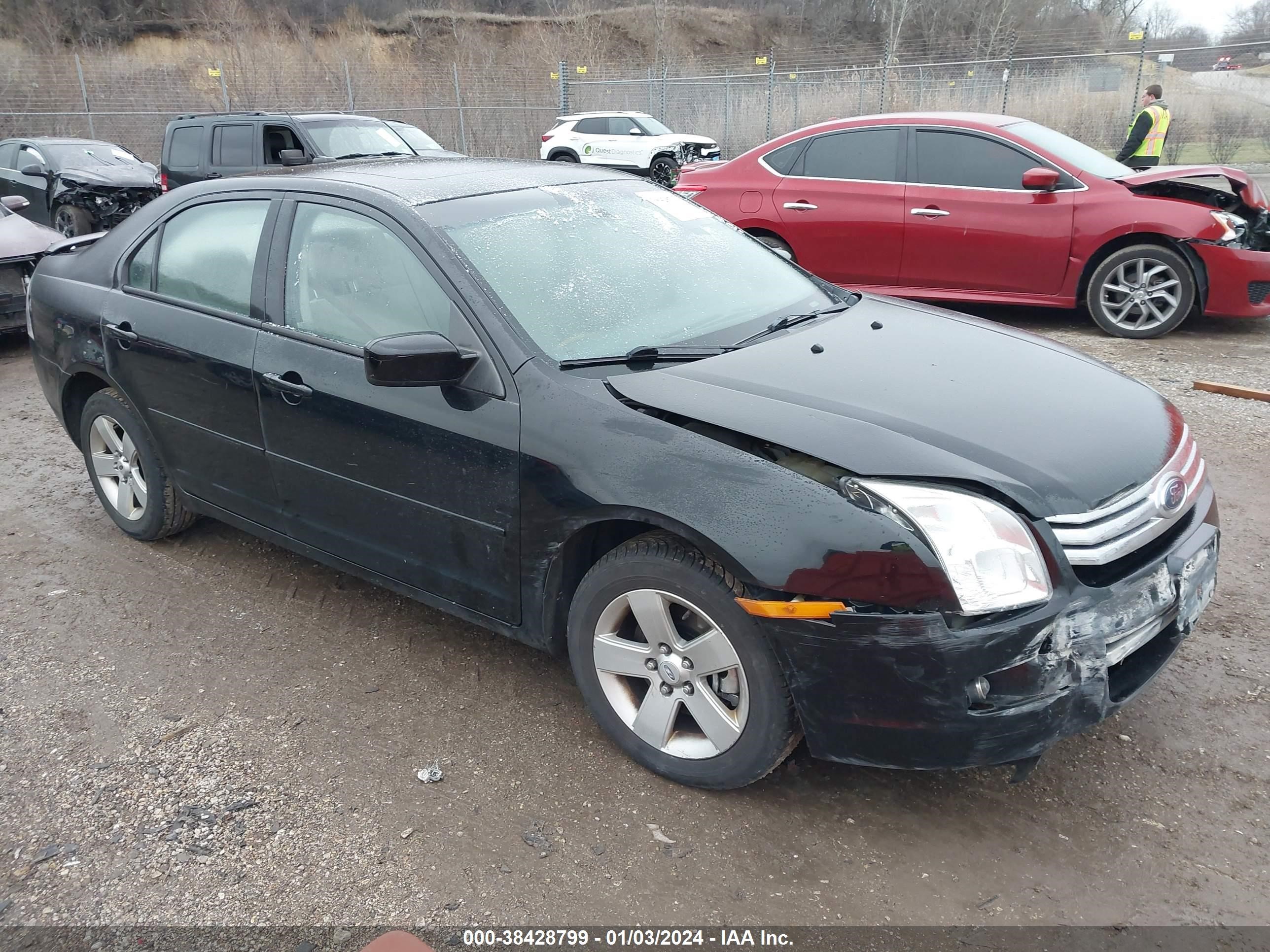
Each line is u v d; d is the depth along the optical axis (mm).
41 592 3959
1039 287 7316
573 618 2805
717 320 3182
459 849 2520
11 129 24266
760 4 47531
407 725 3045
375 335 3074
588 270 3180
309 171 3645
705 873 2418
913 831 2541
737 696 2562
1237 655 3252
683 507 2424
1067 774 2730
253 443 3473
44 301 4312
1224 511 4320
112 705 3182
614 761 2848
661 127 20656
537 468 2682
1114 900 2295
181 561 4207
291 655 3463
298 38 35312
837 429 2426
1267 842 2453
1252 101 18125
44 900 2385
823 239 7836
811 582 2277
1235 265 6770
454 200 3246
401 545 3143
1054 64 19578
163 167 12047
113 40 36344
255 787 2771
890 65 21094
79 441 4469
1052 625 2232
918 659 2225
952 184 7406
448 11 40656
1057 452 2457
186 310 3652
